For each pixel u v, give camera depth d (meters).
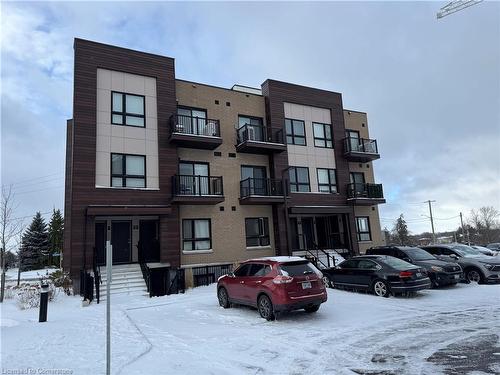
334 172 25.30
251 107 23.03
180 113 20.58
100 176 17.25
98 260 17.97
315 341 7.78
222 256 20.00
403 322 9.41
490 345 7.12
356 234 24.34
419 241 92.44
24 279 27.98
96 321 10.10
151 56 19.61
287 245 21.67
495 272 15.41
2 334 8.50
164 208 17.92
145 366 6.04
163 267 17.73
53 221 48.78
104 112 17.94
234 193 21.22
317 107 25.50
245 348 7.29
